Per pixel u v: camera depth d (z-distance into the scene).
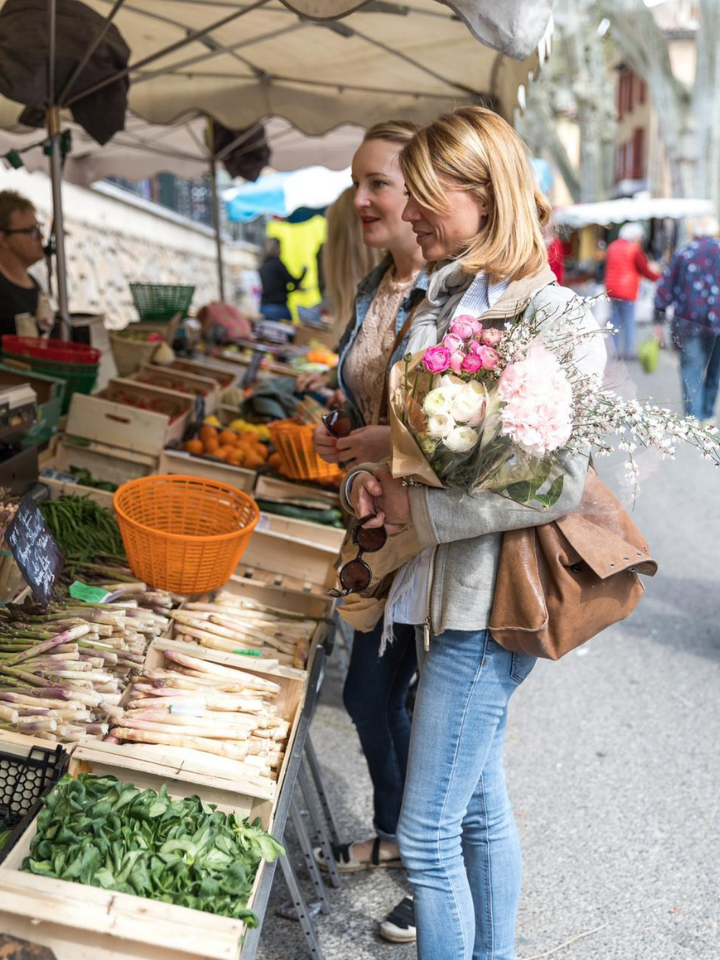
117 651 2.48
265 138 6.68
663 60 22.91
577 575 2.02
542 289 2.01
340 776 3.81
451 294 2.21
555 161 26.34
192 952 1.58
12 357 4.16
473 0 2.47
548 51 3.47
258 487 3.96
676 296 9.09
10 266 5.09
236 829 1.95
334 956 2.80
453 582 2.05
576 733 4.23
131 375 5.44
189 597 2.98
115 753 2.05
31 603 2.65
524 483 1.86
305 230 12.20
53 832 1.78
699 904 3.12
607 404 1.85
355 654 2.84
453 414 1.84
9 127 5.68
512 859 2.31
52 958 1.60
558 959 2.85
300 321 9.67
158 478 3.10
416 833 2.13
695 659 5.03
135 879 1.71
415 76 4.71
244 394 5.32
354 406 2.96
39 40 3.77
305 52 4.74
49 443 3.96
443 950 2.16
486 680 2.08
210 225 17.92
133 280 12.94
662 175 38.62
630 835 3.48
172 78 5.48
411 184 2.06
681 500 8.18
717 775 3.90
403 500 2.02
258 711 2.40
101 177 8.48
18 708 2.14
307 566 3.50
